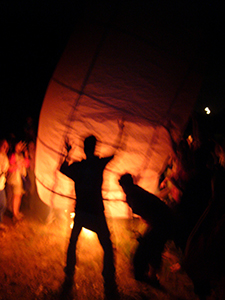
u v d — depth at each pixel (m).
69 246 3.27
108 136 3.52
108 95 3.38
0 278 3.20
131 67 3.31
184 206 3.58
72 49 3.41
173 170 3.92
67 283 3.22
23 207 5.23
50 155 3.75
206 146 3.53
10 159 4.53
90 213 3.21
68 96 3.45
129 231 4.78
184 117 3.63
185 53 3.39
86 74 3.34
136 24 3.25
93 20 3.30
